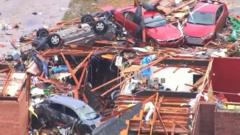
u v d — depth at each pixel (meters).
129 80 134.88
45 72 147.88
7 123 122.69
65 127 133.88
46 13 183.25
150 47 158.88
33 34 167.62
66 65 151.12
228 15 174.25
